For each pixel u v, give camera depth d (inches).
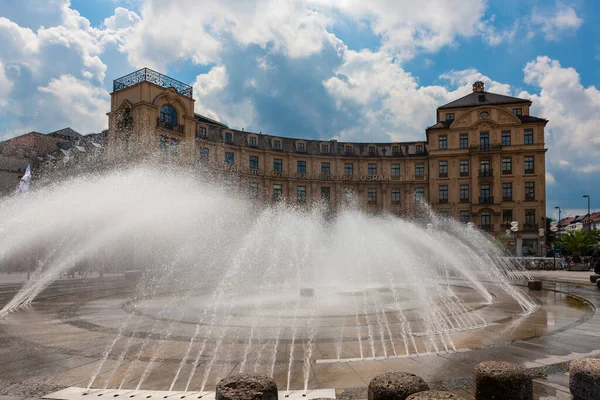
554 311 529.0
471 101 2723.9
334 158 2792.8
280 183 2689.5
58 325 451.5
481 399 209.3
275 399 196.7
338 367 293.9
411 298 650.8
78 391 251.1
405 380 196.9
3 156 1914.4
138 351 340.2
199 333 404.2
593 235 1755.7
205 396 242.2
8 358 320.8
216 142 2369.6
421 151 2810.0
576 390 212.4
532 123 2532.0
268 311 525.7
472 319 469.7
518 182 2536.9
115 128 1900.8
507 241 2295.8
